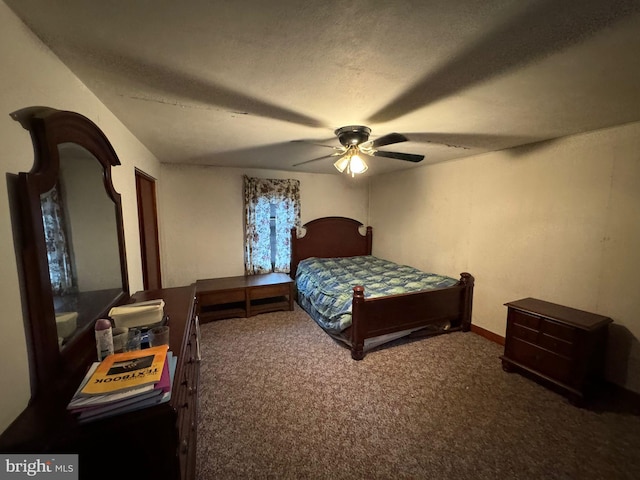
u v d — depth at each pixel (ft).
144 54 3.84
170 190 12.44
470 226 10.62
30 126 3.12
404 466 4.99
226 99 5.35
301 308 13.08
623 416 6.25
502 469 4.95
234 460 5.06
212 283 12.31
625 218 6.76
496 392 7.04
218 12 2.99
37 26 3.19
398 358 8.60
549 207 8.21
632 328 6.73
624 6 2.83
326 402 6.62
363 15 3.04
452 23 3.17
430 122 6.64
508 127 7.02
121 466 2.69
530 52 3.74
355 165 7.18
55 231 3.43
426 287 10.13
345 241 15.97
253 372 7.86
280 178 14.37
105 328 3.49
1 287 2.60
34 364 3.00
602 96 5.10
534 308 7.56
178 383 3.22
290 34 3.40
